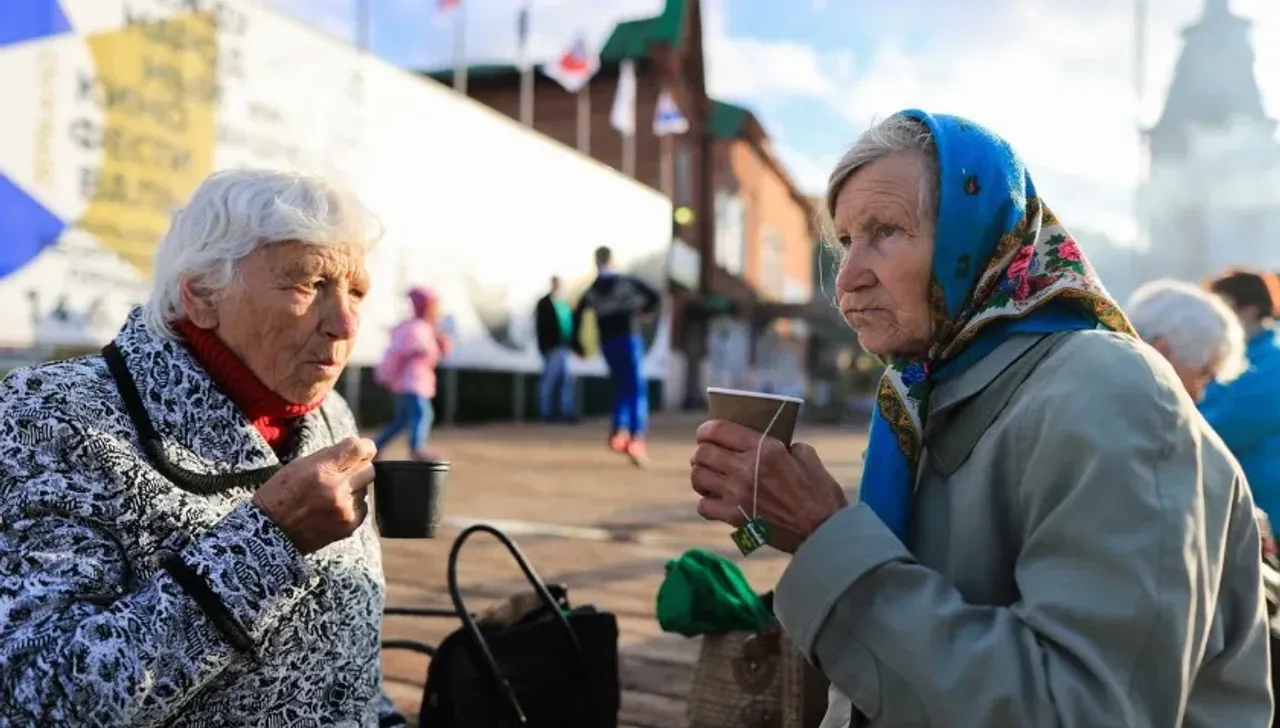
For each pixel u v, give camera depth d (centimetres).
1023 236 110
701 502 111
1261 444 261
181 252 130
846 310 118
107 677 104
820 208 130
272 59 957
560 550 496
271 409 136
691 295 2578
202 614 108
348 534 118
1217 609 106
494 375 1451
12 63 722
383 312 1144
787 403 108
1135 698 90
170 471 122
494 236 1397
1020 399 105
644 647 338
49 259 752
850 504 107
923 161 112
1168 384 99
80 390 123
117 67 801
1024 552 99
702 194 2808
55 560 112
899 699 98
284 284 129
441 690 185
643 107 2500
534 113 2512
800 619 104
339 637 138
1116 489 93
